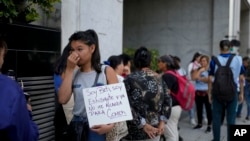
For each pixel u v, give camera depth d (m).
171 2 12.95
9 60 3.74
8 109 1.73
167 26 13.05
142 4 13.38
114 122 2.38
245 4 18.19
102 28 6.04
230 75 5.34
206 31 12.50
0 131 1.72
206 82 7.28
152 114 3.21
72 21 5.13
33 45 4.20
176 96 4.58
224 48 5.55
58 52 4.74
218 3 12.11
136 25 13.52
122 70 4.25
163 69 4.88
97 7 5.85
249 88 8.77
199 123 7.62
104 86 2.41
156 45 13.23
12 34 3.81
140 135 3.21
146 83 3.19
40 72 4.34
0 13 3.06
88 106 2.37
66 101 2.40
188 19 12.75
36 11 3.95
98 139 2.45
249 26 20.44
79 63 2.42
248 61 9.13
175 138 4.64
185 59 12.81
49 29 4.55
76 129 2.43
